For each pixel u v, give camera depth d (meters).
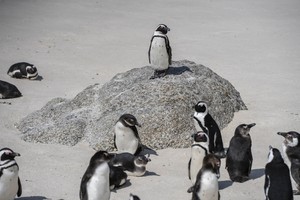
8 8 28.36
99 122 14.98
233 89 16.72
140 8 29.64
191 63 16.78
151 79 15.67
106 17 27.91
